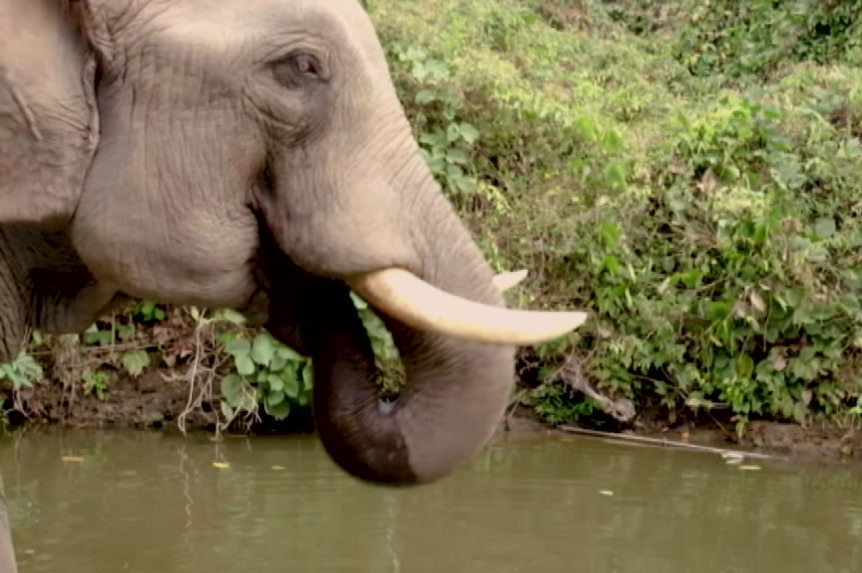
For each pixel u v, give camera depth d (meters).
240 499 7.17
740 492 7.84
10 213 2.69
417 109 10.12
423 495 7.39
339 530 6.66
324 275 2.85
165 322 9.36
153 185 2.77
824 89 11.05
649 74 13.00
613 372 9.54
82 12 2.71
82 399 9.20
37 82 2.66
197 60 2.77
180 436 8.80
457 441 2.95
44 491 7.27
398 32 10.42
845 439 9.27
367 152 2.88
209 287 2.85
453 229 2.95
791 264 9.36
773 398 9.32
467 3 12.10
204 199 2.80
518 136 10.22
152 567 6.00
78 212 2.76
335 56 2.86
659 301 9.55
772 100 10.73
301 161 2.86
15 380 8.70
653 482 8.00
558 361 9.61
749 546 6.73
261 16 2.82
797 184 9.82
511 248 9.76
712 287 9.56
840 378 9.34
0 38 2.65
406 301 2.82
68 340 9.13
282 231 2.86
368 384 3.13
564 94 11.10
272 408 8.94
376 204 2.86
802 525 7.17
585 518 7.08
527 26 12.77
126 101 2.76
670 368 9.45
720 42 13.75
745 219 9.42
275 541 6.44
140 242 2.78
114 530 6.55
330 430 3.11
